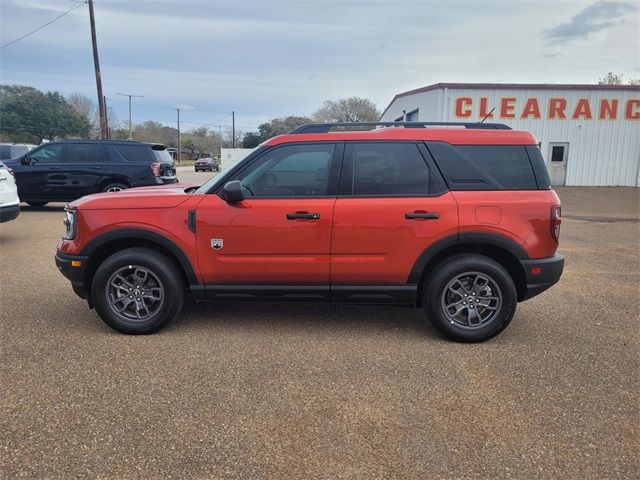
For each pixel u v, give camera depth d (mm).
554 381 3559
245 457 2652
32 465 2557
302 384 3463
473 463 2625
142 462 2598
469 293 4238
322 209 4148
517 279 4332
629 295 5762
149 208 4246
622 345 4238
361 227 4137
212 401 3215
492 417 3070
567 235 10211
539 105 22562
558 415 3102
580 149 23000
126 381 3469
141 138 82562
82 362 3766
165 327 4500
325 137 4289
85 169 12047
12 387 3359
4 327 4480
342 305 5258
